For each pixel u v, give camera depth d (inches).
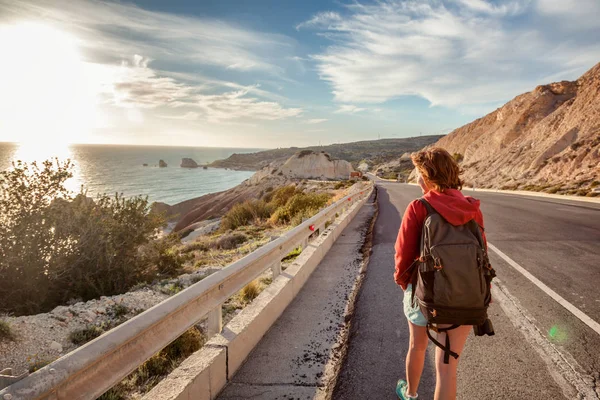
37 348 158.9
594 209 586.6
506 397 116.0
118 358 90.2
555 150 1430.9
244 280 163.2
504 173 1692.9
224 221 778.2
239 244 511.8
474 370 131.5
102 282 259.6
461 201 85.7
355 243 352.2
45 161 251.0
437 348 89.1
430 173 89.8
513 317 175.3
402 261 91.1
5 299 225.8
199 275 283.4
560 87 2454.5
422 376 128.3
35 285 232.8
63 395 73.7
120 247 284.0
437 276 81.7
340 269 264.5
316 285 229.9
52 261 238.1
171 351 154.1
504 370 131.0
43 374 69.3
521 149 1795.0
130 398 128.2
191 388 106.4
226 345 129.2
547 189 1031.0
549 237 358.9
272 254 202.4
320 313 187.0
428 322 86.6
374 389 121.5
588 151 1171.3
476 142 2960.1
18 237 227.3
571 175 1147.3
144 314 100.0
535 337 155.0
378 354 142.9
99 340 84.4
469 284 80.7
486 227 418.0
